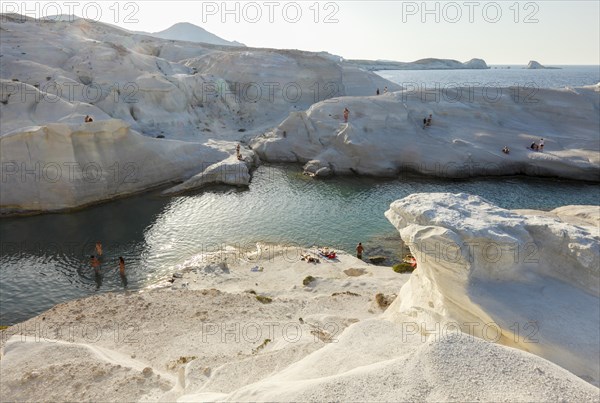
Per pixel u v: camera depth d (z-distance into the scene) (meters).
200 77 52.81
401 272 20.22
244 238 24.28
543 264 10.44
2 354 10.99
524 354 6.65
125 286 19.17
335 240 24.16
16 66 41.56
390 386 6.02
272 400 5.99
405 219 11.76
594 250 9.57
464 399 5.69
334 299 16.45
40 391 9.05
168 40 86.00
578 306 9.32
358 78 63.19
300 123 43.12
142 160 32.22
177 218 27.23
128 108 42.41
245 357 10.24
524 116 44.88
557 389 5.85
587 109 43.97
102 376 9.57
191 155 36.12
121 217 27.33
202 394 7.35
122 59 48.41
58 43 50.06
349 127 39.25
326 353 8.67
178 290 17.41
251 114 53.62
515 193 32.81
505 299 9.62
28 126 29.78
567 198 31.70
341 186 34.50
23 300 18.09
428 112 43.38
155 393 8.98
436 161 36.84
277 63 58.22
